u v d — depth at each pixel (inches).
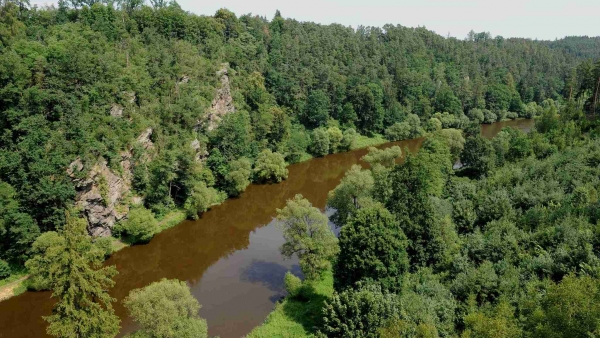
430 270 1761.8
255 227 2938.0
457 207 2181.3
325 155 4820.4
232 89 4338.1
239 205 3302.2
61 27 3302.2
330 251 1815.9
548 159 2701.8
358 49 7421.3
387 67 7135.8
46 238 2018.9
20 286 2050.9
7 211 2055.9
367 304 1366.9
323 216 1883.6
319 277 1942.7
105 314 1318.9
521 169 2682.1
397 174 2098.9
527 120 6668.3
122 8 4111.7
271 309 1879.9
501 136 3700.8
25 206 2161.7
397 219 1861.5
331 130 4909.0
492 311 1315.2
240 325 1763.0
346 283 1651.1
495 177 2662.4
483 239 1850.4
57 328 1232.8
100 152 2482.8
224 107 3941.9
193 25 4402.1
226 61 4485.7
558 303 1011.3
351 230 1652.3
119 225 2546.8
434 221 1897.1
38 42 2802.7
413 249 1836.9
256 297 1987.0
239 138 3614.7
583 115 3703.3
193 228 2856.8
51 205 2217.0
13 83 2320.4
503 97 6722.4
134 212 2561.5
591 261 1382.9
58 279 1248.2
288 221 1876.2
